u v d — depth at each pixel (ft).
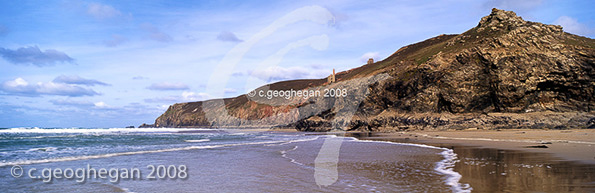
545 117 148.97
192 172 41.52
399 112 190.08
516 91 163.22
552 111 155.94
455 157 54.65
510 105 164.25
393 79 203.82
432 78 185.06
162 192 30.50
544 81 161.27
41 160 53.21
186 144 93.25
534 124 147.33
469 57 182.70
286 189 31.14
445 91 177.68
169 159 55.47
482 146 75.77
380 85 201.57
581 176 33.83
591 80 153.58
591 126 137.59
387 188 30.19
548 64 162.30
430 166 44.55
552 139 87.40
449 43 234.79
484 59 175.52
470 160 49.90
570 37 184.65
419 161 50.34
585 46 167.22
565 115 147.13
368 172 39.47
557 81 159.43
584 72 155.33
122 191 31.09
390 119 184.85
